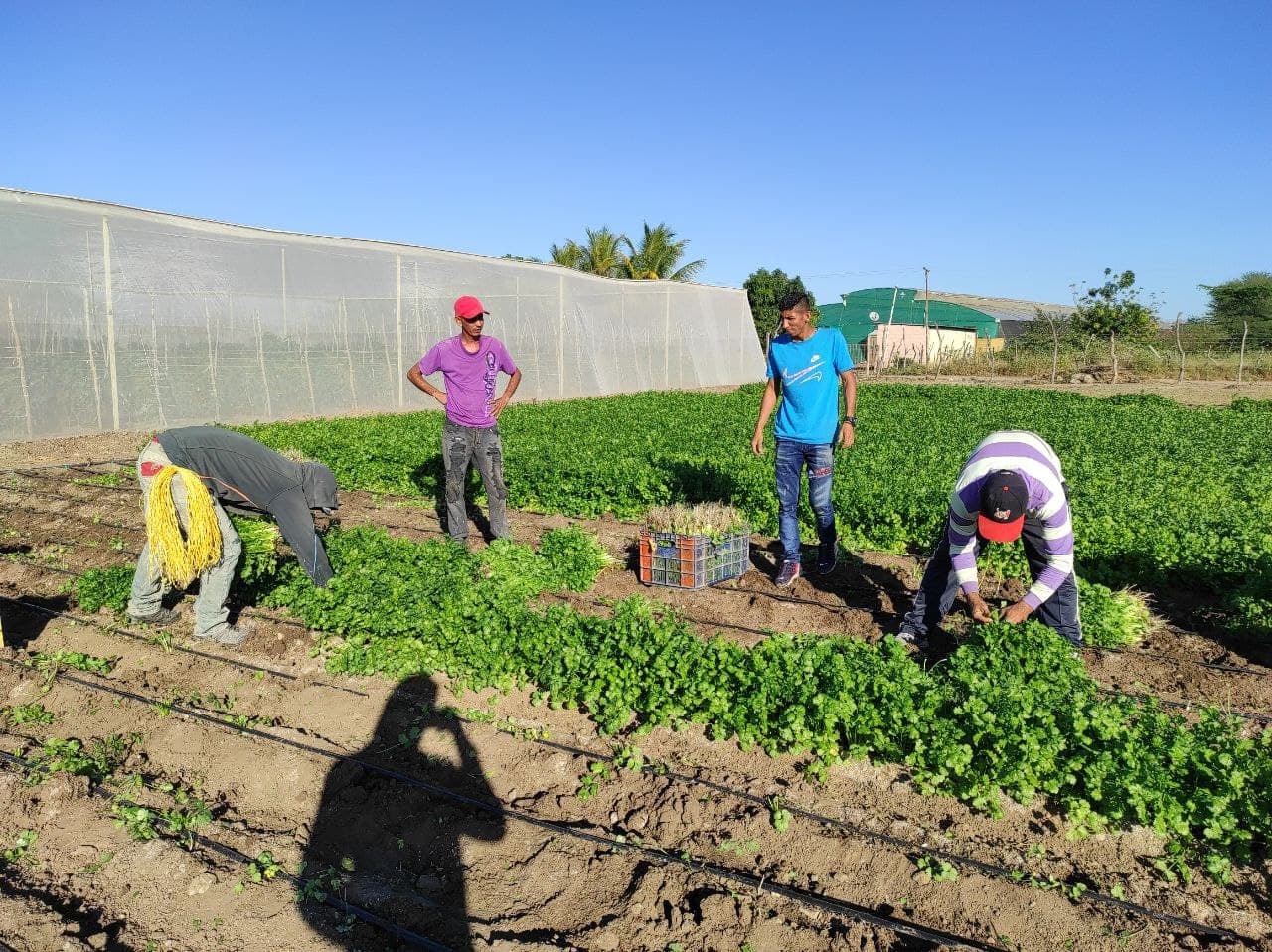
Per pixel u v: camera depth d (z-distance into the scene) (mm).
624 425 17953
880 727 4848
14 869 4156
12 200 16438
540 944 3666
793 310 7426
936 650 6344
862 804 4562
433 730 5359
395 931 3764
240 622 6980
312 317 21984
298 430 16312
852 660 5293
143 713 5633
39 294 16891
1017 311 75750
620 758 4949
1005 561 7941
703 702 5316
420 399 24812
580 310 30016
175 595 7551
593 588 7926
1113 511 9477
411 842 4418
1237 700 5773
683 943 3689
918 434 17516
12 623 7285
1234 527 8719
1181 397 31703
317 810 4668
